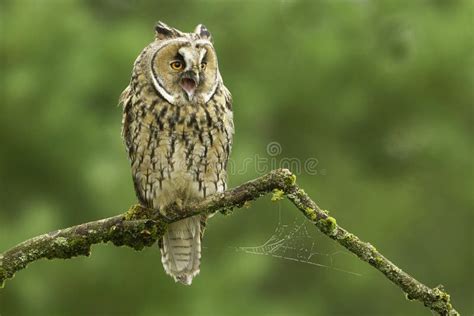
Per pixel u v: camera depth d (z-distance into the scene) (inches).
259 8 713.6
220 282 560.1
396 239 732.7
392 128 733.3
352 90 717.3
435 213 735.7
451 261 740.7
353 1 699.4
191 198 350.3
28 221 560.7
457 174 720.3
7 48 627.8
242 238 602.2
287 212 608.4
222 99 347.3
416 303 705.0
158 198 350.0
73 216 606.9
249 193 288.4
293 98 722.2
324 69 712.4
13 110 620.4
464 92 711.7
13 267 287.9
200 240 359.9
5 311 546.6
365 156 746.8
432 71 692.1
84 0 704.4
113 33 631.2
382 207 723.4
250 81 693.3
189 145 342.6
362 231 716.7
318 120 735.1
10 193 628.1
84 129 613.9
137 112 344.8
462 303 742.5
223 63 706.8
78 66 617.6
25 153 625.6
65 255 292.0
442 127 710.5
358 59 706.8
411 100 721.0
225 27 714.8
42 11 634.2
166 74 341.7
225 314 550.6
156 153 343.9
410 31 679.1
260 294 617.0
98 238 295.6
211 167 347.6
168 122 340.8
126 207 554.6
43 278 547.5
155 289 554.6
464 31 683.4
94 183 562.9
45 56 625.9
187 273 360.5
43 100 618.5
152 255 555.2
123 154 578.2
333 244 653.3
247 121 673.6
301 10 699.4
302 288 698.2
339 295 702.5
